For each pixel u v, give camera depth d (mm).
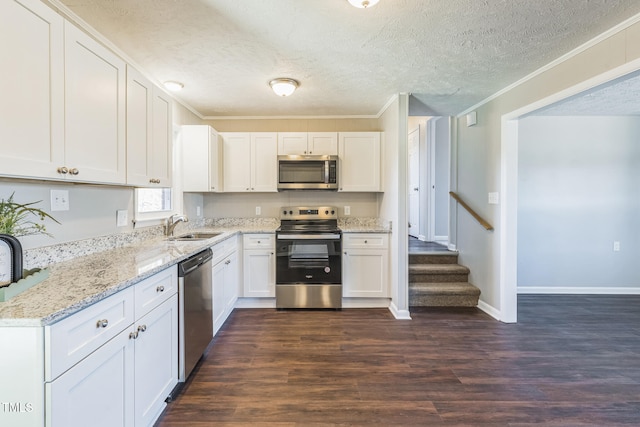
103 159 1592
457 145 4062
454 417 1708
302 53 2271
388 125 3461
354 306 3490
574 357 2361
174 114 3186
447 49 2209
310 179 3564
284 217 3838
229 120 3951
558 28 1931
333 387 1981
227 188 3645
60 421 977
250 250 3439
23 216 1447
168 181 2322
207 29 1949
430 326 2945
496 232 3170
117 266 1595
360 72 2611
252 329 2875
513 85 2881
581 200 3969
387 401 1846
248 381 2043
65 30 1331
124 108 1769
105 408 1202
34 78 1190
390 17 1816
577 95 2262
